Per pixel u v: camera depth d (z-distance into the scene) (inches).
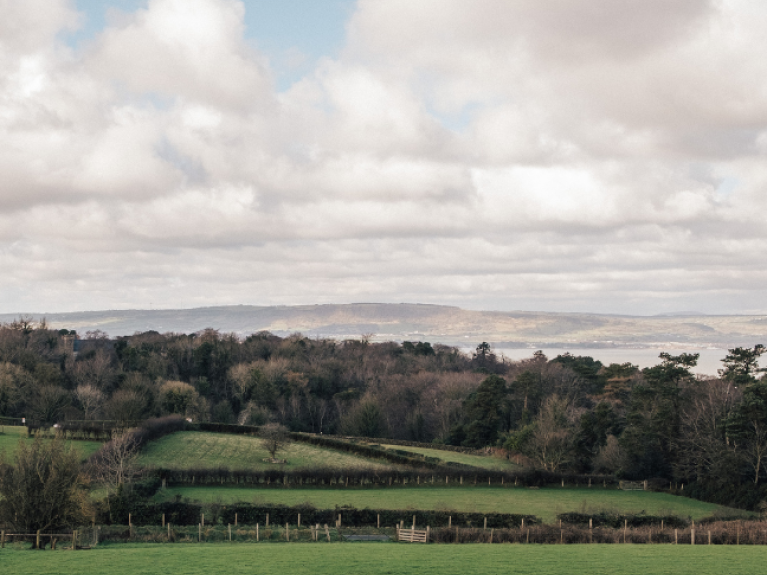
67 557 1502.2
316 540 1942.7
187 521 2113.7
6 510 1724.9
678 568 1439.5
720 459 3125.0
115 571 1357.0
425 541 1878.7
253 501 2490.2
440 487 3088.1
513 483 3225.9
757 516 2598.4
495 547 1742.1
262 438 3779.5
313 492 2827.3
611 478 3346.5
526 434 4003.4
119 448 2598.4
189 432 4266.7
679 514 2652.6
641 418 3649.1
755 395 3233.3
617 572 1393.9
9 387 4534.9
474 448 4443.9
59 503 1734.7
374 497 2773.1
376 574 1353.3
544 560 1520.7
